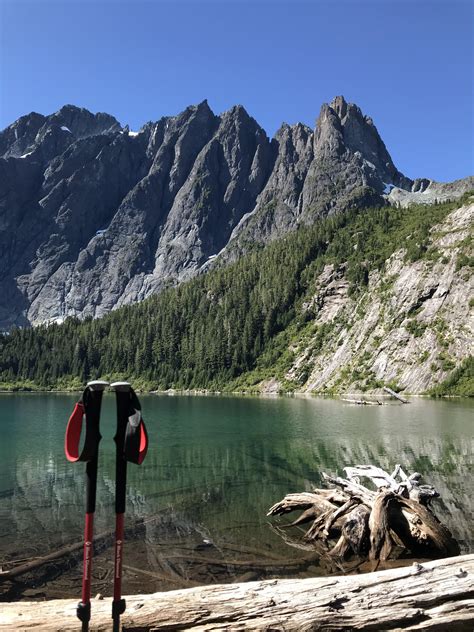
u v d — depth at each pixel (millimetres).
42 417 77875
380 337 170500
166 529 18219
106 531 17984
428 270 177750
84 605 5590
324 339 196500
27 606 8305
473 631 8312
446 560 9461
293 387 180875
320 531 17281
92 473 5637
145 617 8039
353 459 34188
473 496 22438
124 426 5641
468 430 51656
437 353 149125
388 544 15125
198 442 45594
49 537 17266
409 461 32688
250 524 18969
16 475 29922
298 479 27891
